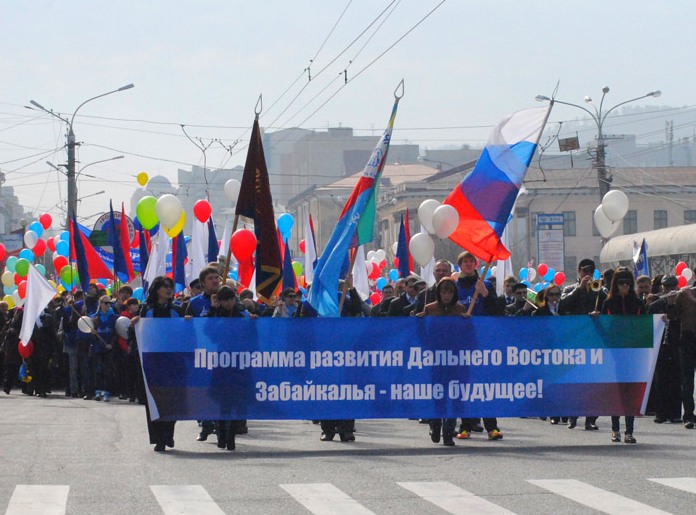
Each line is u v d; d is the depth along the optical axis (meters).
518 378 14.02
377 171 14.34
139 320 13.49
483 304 14.48
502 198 14.20
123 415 19.17
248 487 10.38
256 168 14.59
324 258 14.57
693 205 84.44
